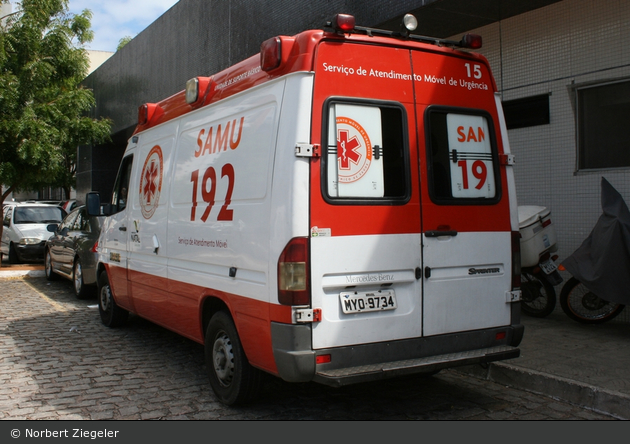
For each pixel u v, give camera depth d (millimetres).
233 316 4441
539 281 7254
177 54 14586
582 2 7270
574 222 7426
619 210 6254
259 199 4129
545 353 5609
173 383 5375
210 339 4891
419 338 4215
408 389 5160
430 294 4270
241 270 4324
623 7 6867
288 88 3971
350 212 3957
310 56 3924
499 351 4387
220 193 4699
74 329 7684
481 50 8539
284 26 10461
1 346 6785
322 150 3887
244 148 4402
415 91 4305
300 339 3779
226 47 12445
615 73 6965
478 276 4504
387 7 8133
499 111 4738
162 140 6090
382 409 4660
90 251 9523
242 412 4598
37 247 15156
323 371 3826
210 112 5066
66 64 14828
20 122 13172
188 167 5344
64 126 14367
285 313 3809
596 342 6016
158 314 6074
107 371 5766
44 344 6891
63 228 11617
